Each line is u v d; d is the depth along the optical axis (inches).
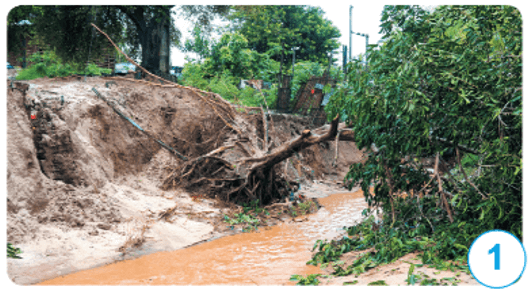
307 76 1143.0
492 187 283.9
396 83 271.1
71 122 432.1
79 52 745.0
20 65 909.2
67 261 296.0
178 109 605.0
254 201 536.1
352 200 658.2
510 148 273.6
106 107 491.2
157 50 768.9
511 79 252.1
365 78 297.9
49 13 705.6
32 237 312.2
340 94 318.0
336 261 314.5
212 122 617.0
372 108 299.3
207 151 598.9
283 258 336.5
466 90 270.7
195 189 539.2
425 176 337.1
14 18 749.3
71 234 334.3
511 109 266.8
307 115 956.0
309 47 1445.6
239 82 1059.3
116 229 364.8
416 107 271.3
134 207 409.1
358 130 328.5
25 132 375.2
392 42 282.8
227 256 341.4
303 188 722.2
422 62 271.6
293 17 1393.9
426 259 259.0
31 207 340.2
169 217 427.2
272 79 1167.6
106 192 414.9
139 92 583.8
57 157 394.3
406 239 309.0
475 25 271.6
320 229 449.4
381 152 328.5
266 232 435.5
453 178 319.6
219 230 429.1
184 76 1031.6
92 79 598.2
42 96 443.5
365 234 349.7
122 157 492.7
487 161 277.7
